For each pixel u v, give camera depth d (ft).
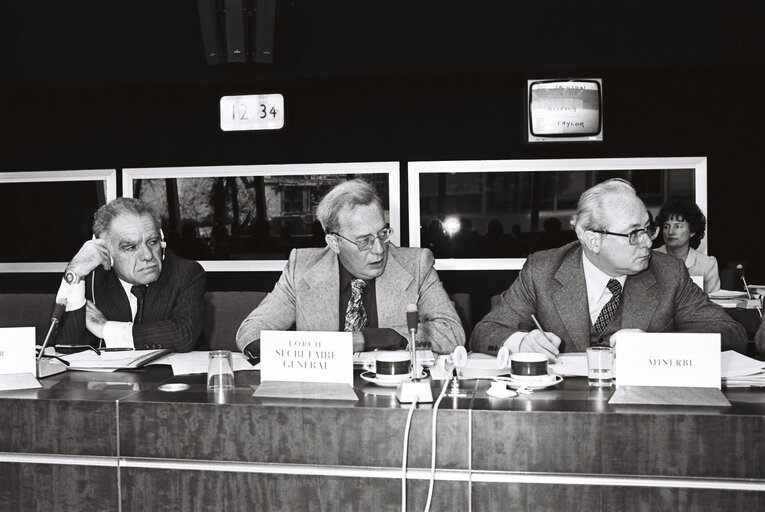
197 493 5.22
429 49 13.94
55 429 5.37
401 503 5.02
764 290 12.19
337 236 7.83
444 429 4.96
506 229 15.49
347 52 14.06
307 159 15.90
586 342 7.54
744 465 4.70
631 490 4.81
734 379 5.62
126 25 14.32
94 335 7.89
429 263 8.23
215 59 13.88
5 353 5.86
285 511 5.14
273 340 5.57
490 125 15.48
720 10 13.33
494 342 7.30
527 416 4.88
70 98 16.26
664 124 15.16
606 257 7.33
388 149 15.72
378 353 6.20
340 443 5.06
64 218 16.46
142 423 5.26
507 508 4.93
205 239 16.14
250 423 5.14
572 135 14.33
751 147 15.06
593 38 13.61
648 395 5.07
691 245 14.20
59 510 5.40
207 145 16.10
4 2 14.43
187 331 7.75
